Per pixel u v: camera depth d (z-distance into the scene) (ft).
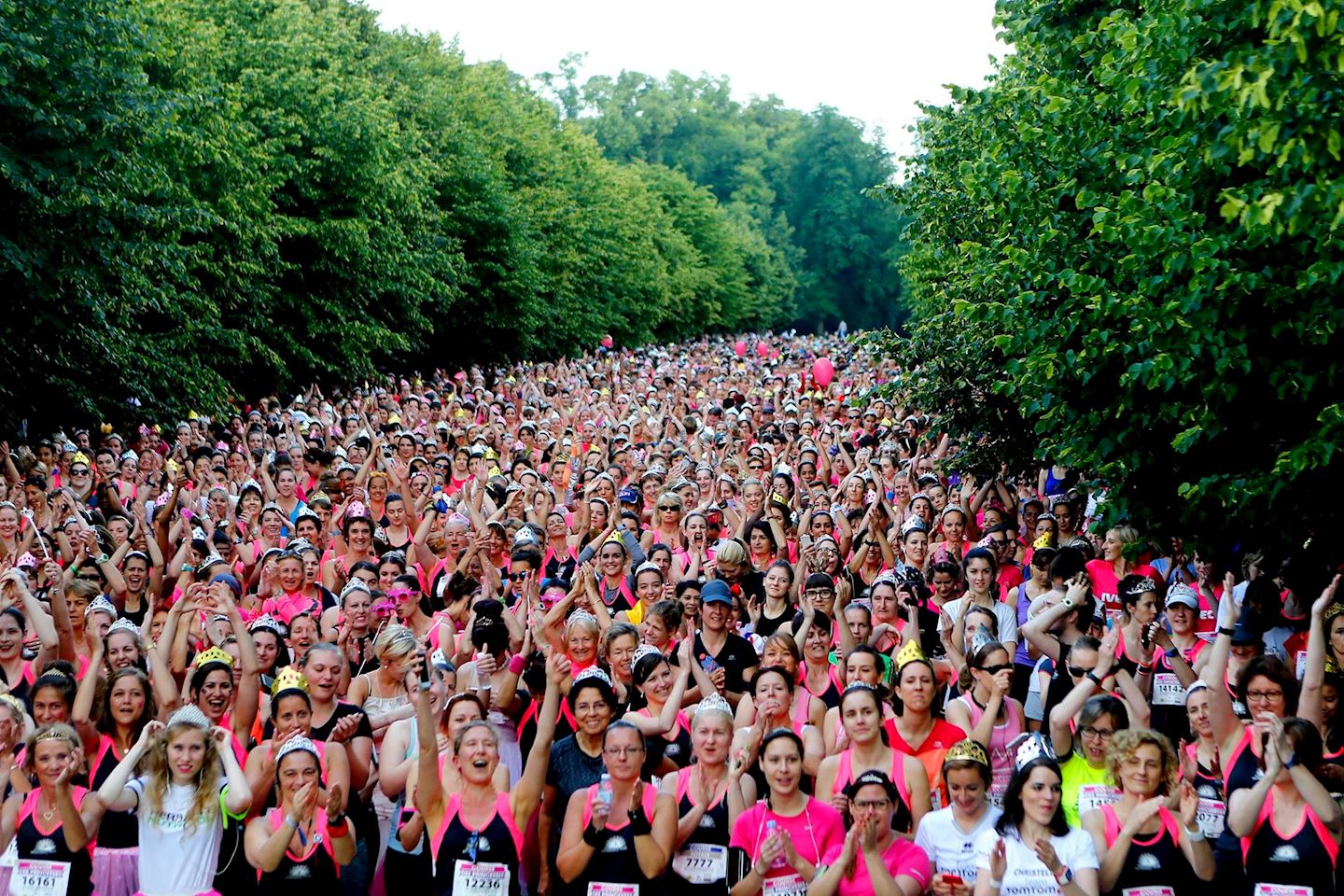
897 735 27.37
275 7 112.47
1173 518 35.70
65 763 24.27
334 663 28.07
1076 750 27.14
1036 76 45.78
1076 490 43.32
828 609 33.58
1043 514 51.49
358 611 34.53
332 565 43.57
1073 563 37.01
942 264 59.62
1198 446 33.63
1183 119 29.43
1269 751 23.70
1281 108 24.44
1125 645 33.45
